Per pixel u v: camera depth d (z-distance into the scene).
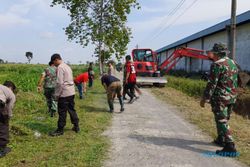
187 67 51.53
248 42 30.86
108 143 7.97
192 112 13.03
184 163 6.59
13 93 7.36
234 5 18.59
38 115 11.29
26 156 6.80
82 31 37.59
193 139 8.61
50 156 6.78
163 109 13.98
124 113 12.60
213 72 7.24
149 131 9.46
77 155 6.77
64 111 8.66
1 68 53.06
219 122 7.27
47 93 11.22
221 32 37.44
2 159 6.60
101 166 6.27
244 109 17.02
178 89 24.75
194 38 47.16
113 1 37.06
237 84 7.52
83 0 36.41
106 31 37.81
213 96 7.37
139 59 27.06
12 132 8.49
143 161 6.65
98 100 16.19
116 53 38.56
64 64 8.84
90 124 10.02
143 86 26.97
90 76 23.31
